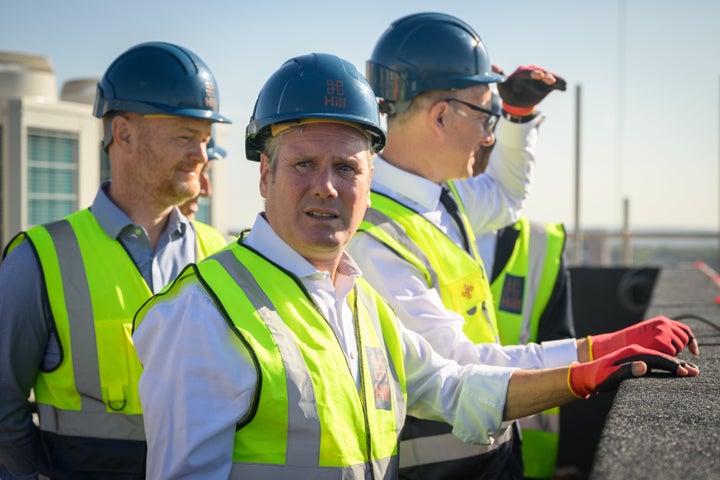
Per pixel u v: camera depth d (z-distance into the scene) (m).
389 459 1.88
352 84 1.86
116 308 2.48
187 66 2.56
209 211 11.27
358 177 1.87
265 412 1.68
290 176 1.83
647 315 3.41
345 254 1.98
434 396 2.12
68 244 2.50
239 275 1.79
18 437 2.42
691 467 1.10
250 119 1.94
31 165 10.53
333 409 1.74
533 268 3.55
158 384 1.70
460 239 2.65
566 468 4.91
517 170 3.17
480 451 2.44
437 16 2.55
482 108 2.53
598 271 5.68
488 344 2.30
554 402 1.96
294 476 1.69
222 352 1.67
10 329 2.38
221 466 1.66
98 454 2.41
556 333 3.59
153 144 2.54
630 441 1.23
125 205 2.60
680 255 8.65
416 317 2.29
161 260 2.63
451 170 2.55
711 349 2.31
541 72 2.90
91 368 2.43
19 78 11.11
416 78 2.47
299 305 1.80
